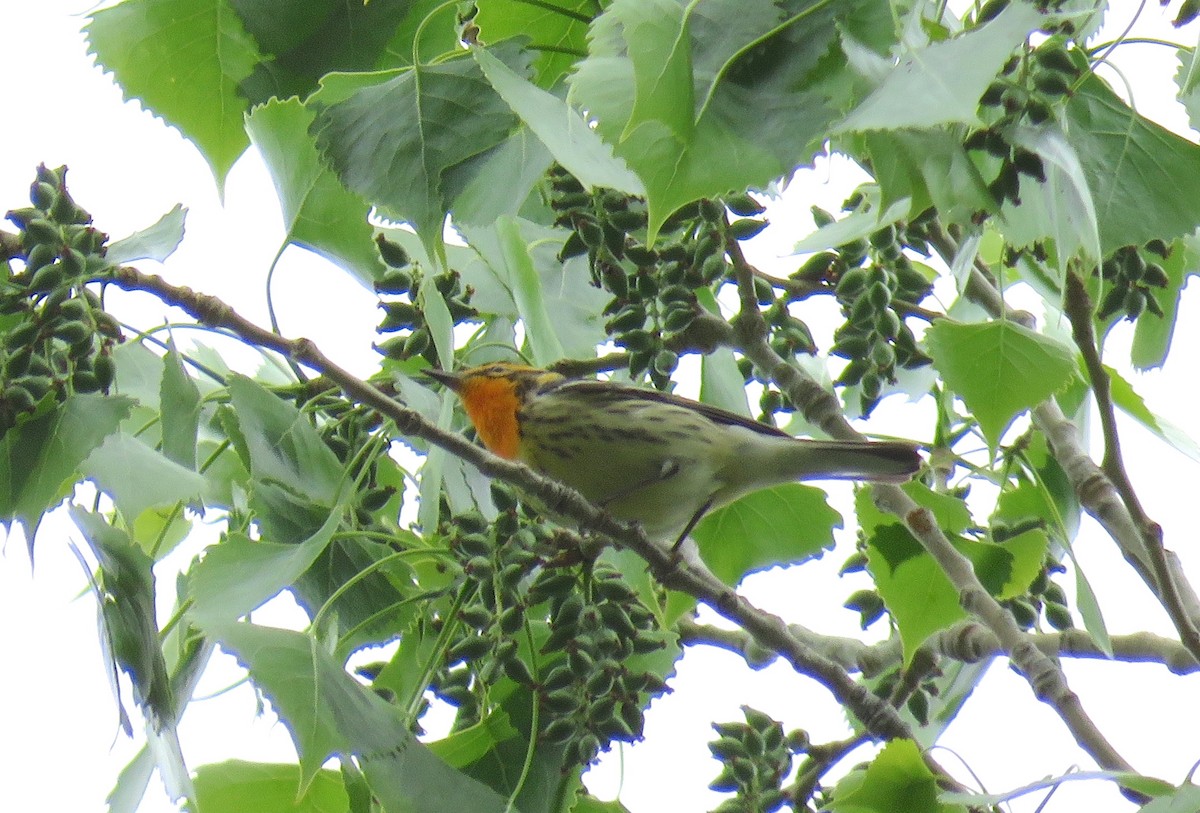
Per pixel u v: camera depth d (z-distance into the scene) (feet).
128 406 25.00
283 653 25.64
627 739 28.27
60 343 27.63
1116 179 26.96
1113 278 30.04
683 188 18.42
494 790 28.32
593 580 29.63
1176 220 26.73
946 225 22.03
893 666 37.40
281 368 38.58
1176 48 27.17
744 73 18.94
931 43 20.10
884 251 32.86
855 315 32.58
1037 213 27.55
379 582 31.73
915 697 34.35
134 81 32.14
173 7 32.14
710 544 36.96
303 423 30.17
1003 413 29.50
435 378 34.58
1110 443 27.55
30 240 25.80
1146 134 26.99
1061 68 25.31
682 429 34.27
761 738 31.65
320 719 25.08
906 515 31.99
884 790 25.67
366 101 27.30
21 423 25.35
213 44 32.53
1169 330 34.55
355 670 34.12
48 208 26.22
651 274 32.32
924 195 22.29
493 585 29.09
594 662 28.48
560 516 30.83
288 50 32.68
